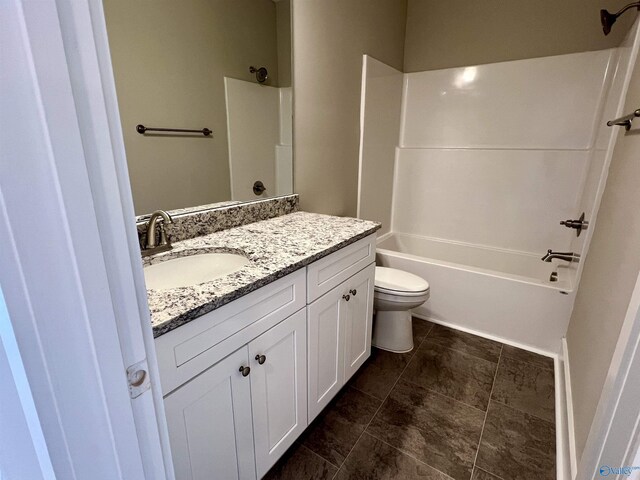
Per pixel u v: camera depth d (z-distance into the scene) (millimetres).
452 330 2240
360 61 2162
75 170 331
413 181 2938
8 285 316
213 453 930
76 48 318
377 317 2025
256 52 1512
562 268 2244
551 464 1317
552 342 1963
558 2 2172
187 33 1247
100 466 411
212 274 1222
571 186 2350
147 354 454
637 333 739
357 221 1649
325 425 1488
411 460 1330
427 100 2744
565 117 2287
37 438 370
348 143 2205
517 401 1633
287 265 1053
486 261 2730
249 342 980
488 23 2414
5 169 292
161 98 1204
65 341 354
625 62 1706
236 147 1510
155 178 1229
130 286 411
